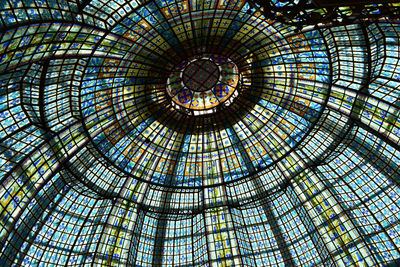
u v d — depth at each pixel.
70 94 26.14
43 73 22.62
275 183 32.81
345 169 30.64
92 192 30.50
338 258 26.77
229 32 26.95
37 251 25.94
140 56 27.25
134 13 22.89
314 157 31.81
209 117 33.50
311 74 28.97
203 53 29.03
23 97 23.02
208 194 33.28
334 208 28.83
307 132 31.73
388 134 26.34
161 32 25.69
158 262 30.23
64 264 27.20
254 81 31.17
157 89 30.80
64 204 28.95
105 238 28.38
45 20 17.50
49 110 25.42
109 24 22.58
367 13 16.02
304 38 26.16
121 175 31.98
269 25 25.56
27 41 17.45
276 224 31.30
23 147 24.42
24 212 24.72
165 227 32.56
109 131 30.47
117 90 28.83
